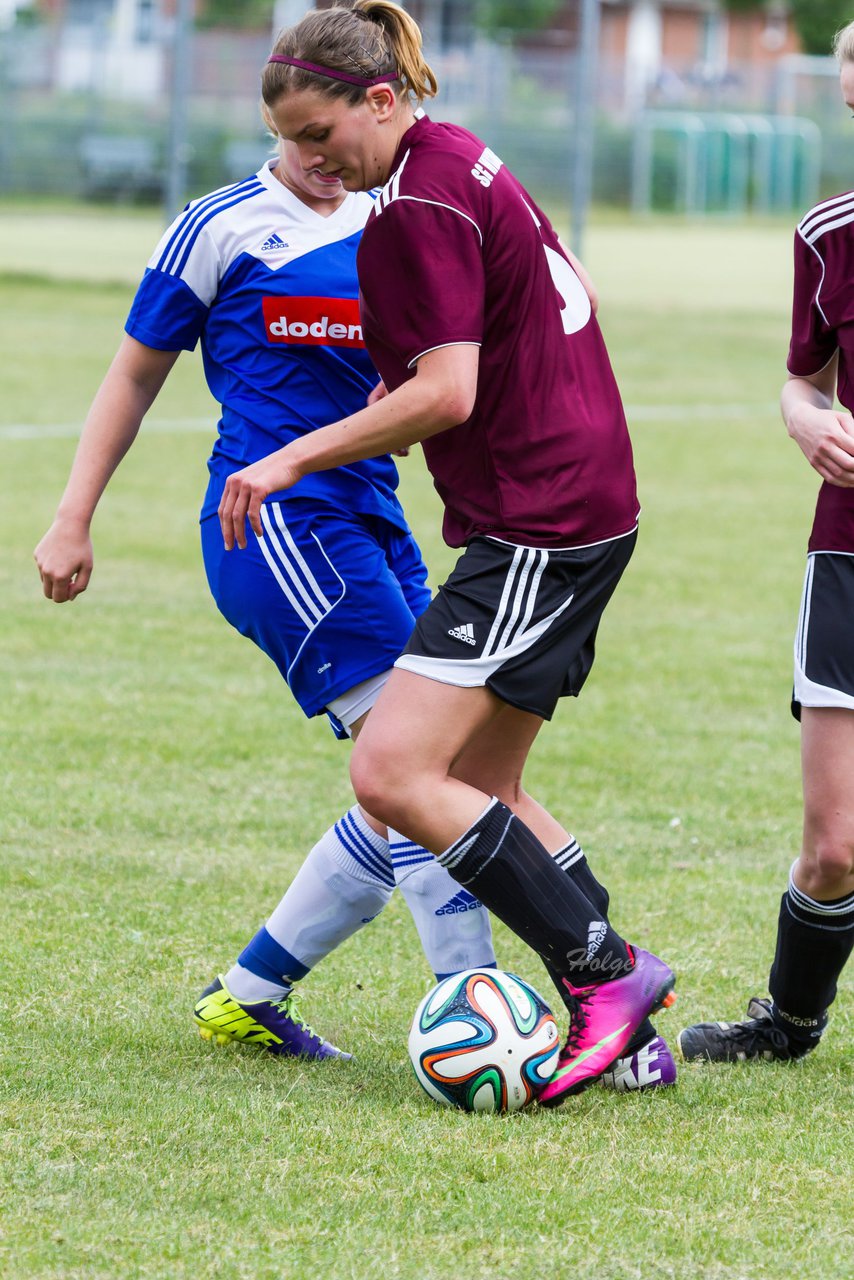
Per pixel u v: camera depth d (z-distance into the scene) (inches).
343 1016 527.5
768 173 5969.5
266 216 497.0
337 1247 364.5
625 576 1296.8
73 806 732.7
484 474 436.1
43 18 5743.1
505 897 438.6
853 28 454.3
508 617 429.1
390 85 430.0
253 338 500.7
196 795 759.7
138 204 3949.3
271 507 488.1
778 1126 442.6
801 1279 358.0
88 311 2861.7
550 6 6235.2
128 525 1393.9
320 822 729.6
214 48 3794.3
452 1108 447.5
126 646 1035.9
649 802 781.3
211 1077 470.0
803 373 489.1
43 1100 441.7
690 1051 504.7
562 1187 397.1
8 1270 350.6
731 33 7578.7
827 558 468.1
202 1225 372.5
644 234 5147.6
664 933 610.5
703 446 1956.2
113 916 601.6
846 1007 553.0
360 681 490.3
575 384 438.0
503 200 427.5
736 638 1120.8
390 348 430.6
